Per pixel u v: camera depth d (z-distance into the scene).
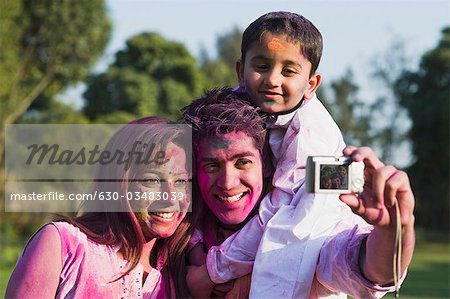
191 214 3.23
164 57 38.84
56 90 30.75
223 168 3.04
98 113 38.03
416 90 44.75
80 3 28.23
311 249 2.92
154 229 3.05
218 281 3.09
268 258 2.95
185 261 3.27
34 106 34.97
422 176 43.59
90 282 2.91
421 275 22.44
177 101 37.62
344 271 2.74
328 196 3.01
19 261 2.93
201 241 3.27
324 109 3.29
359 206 2.47
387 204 2.44
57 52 28.80
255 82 3.14
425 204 43.66
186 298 3.18
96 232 3.03
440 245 38.06
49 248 2.89
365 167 2.48
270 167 3.23
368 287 2.68
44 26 28.05
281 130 3.19
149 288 3.08
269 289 2.92
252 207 3.09
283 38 3.09
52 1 27.66
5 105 27.28
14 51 26.91
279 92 3.11
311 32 3.15
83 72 30.02
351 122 46.47
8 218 24.19
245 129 3.03
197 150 3.10
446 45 44.53
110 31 29.52
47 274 2.87
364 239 2.69
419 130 43.28
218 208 3.09
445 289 18.11
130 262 3.01
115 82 37.66
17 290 2.86
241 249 3.05
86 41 28.83
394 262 2.47
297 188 3.08
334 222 2.99
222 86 3.41
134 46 38.62
